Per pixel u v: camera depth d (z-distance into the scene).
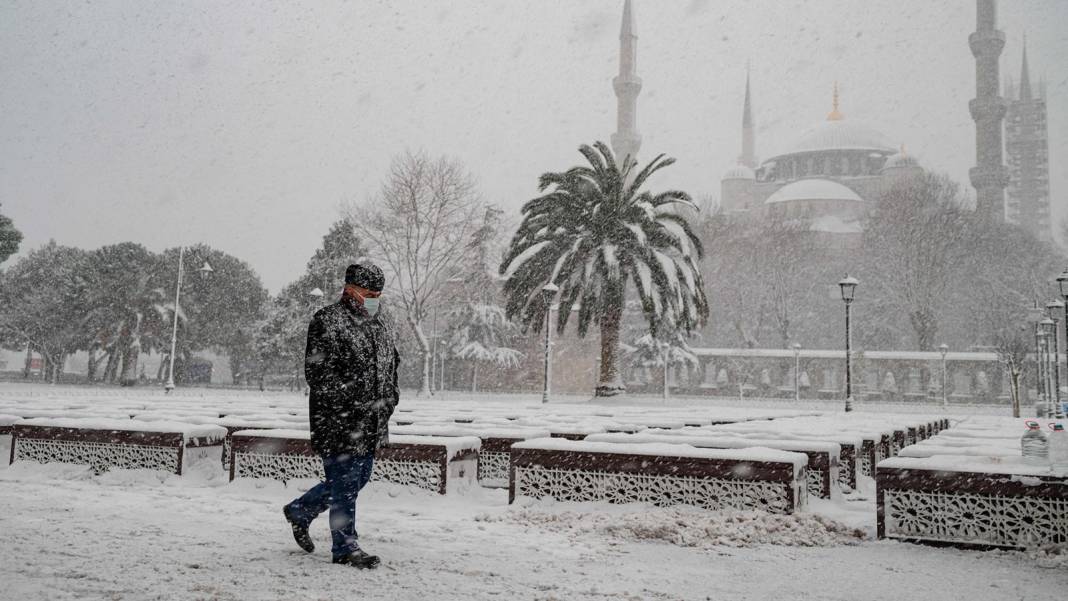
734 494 6.96
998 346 50.03
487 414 14.79
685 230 33.00
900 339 72.94
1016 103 166.75
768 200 105.62
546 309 33.34
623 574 4.69
